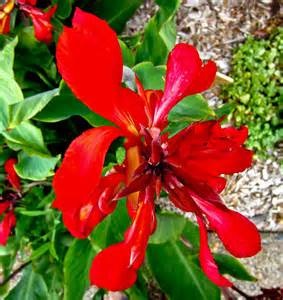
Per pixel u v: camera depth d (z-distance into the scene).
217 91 0.58
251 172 0.59
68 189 0.18
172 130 0.36
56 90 0.33
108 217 0.39
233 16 0.58
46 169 0.38
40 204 0.43
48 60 0.42
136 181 0.21
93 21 0.19
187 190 0.21
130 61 0.40
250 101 0.57
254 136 0.57
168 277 0.43
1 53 0.33
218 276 0.22
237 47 0.58
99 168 0.18
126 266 0.21
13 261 0.49
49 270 0.48
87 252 0.42
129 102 0.21
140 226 0.21
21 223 0.46
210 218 0.22
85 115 0.35
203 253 0.22
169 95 0.22
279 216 0.60
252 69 0.56
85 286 0.41
